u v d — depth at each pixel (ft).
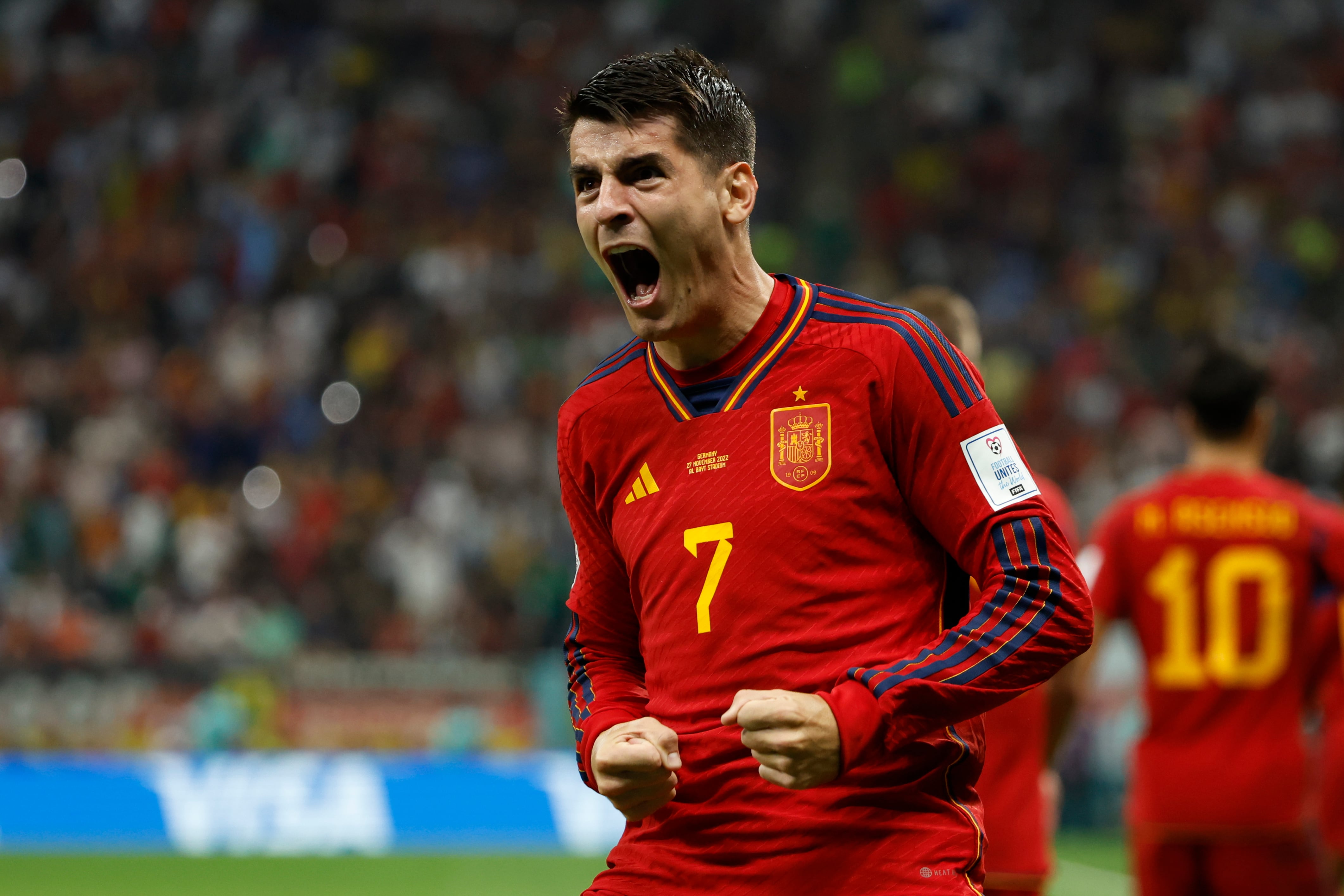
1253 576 50.57
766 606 26.99
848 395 27.22
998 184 223.71
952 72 230.68
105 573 149.89
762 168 221.46
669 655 28.02
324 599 152.56
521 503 164.35
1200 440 52.47
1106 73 238.89
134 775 117.50
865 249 216.13
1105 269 214.90
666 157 26.53
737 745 27.17
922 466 26.99
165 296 188.65
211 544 152.66
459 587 153.48
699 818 27.58
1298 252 220.23
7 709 119.55
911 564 27.45
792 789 25.08
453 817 119.44
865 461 27.12
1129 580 52.06
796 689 26.73
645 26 231.50
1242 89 239.71
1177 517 51.24
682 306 27.32
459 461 166.91
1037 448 183.01
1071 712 49.26
